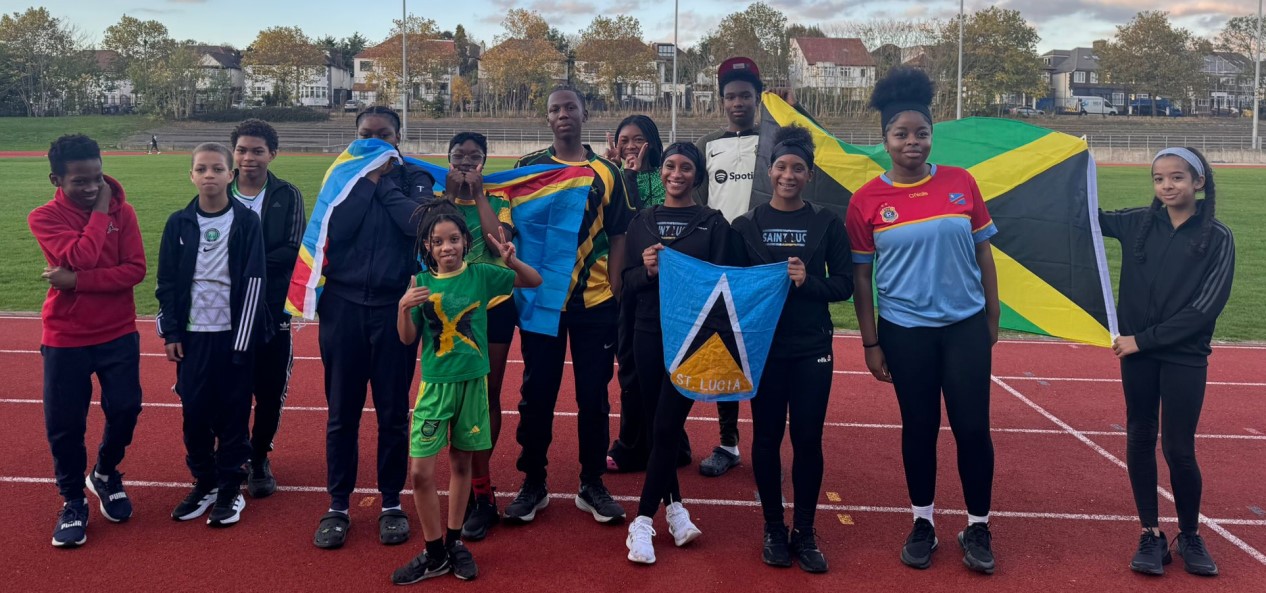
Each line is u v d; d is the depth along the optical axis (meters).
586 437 4.71
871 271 4.33
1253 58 85.19
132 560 4.18
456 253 4.02
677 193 4.29
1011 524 4.79
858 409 6.95
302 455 5.73
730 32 76.50
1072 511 4.98
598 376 4.66
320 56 79.12
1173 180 4.05
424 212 4.12
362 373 4.41
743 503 5.04
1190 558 4.19
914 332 4.16
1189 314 4.03
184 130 62.72
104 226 4.36
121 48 81.00
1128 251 4.31
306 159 41.91
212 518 4.54
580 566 4.19
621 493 5.15
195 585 3.94
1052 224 4.72
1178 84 80.06
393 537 4.37
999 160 4.88
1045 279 4.74
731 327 4.03
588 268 4.60
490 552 4.34
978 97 69.19
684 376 4.09
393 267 4.35
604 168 4.64
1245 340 9.62
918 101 4.18
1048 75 93.19
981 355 4.11
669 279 4.13
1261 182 30.95
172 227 4.52
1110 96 92.12
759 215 4.24
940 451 5.95
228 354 4.52
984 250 4.23
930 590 4.01
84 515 4.41
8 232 16.77
